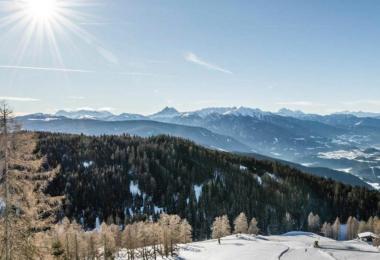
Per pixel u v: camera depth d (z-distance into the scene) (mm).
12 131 17203
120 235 119875
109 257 98688
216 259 72562
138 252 99688
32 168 17625
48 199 18234
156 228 100250
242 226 149000
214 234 132375
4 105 17062
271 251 72125
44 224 18281
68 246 81125
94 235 99188
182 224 117312
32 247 18266
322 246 79500
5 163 17094
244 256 69000
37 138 17906
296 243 94812
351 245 84312
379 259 58656
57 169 18250
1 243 17688
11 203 17422
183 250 95500
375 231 159125
